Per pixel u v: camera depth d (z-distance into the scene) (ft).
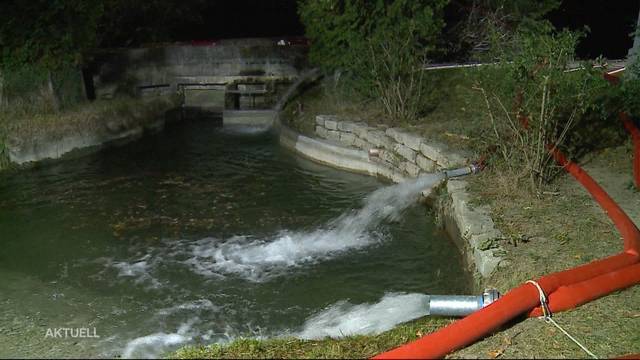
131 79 44.55
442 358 11.53
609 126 25.85
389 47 31.96
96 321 16.10
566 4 46.96
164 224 23.81
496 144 22.34
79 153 35.19
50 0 36.04
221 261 20.33
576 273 13.82
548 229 17.61
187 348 13.14
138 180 29.96
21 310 16.81
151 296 17.78
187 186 28.86
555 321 12.80
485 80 21.97
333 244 21.75
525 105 19.99
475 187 21.47
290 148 35.78
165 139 39.34
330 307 16.96
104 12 42.86
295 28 63.21
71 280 18.95
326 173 31.04
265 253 20.97
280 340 13.21
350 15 32.89
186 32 61.00
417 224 23.61
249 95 45.42
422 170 26.94
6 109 36.17
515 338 12.25
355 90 35.58
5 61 35.70
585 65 20.53
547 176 21.40
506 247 16.58
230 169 31.89
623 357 11.16
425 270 19.36
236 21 63.57
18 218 24.66
